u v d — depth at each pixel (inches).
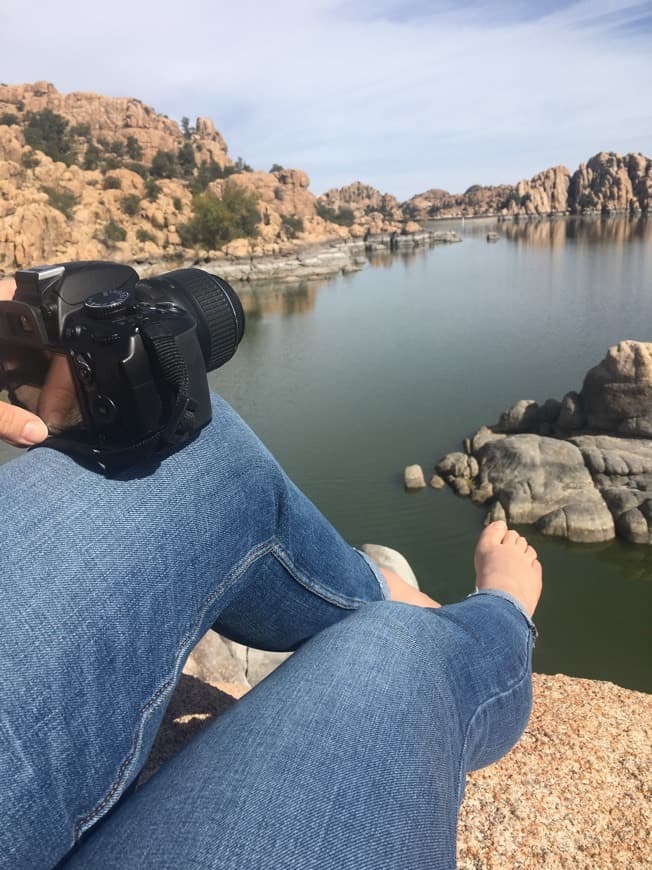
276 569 33.2
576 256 3097.9
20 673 20.3
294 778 20.5
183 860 18.1
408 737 23.5
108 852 19.3
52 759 20.4
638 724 73.7
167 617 25.3
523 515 604.7
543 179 7032.5
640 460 610.9
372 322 1839.3
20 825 19.2
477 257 3410.4
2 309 27.1
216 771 21.0
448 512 648.4
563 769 66.5
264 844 18.5
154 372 25.2
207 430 30.1
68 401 26.3
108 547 24.2
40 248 2333.9
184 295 30.4
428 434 917.2
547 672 441.1
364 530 637.9
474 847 57.9
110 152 4303.6
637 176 6456.7
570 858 57.2
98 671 22.2
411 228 4653.1
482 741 31.1
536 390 1106.1
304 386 1251.2
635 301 1833.2
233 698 70.2
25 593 21.7
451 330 1654.8
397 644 27.6
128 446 26.0
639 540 556.7
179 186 3735.2
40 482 25.6
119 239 2701.8
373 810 20.6
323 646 27.1
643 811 61.9
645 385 658.8
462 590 534.9
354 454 863.1
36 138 3740.2
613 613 493.0
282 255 3083.2
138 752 23.6
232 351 33.0
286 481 33.5
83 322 25.1
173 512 26.7
